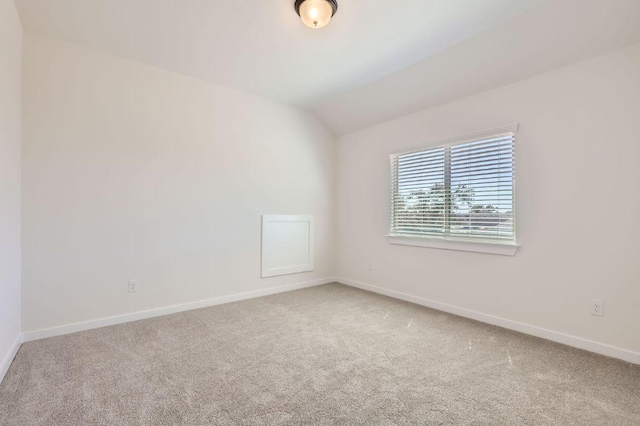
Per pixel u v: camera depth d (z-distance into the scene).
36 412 1.53
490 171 2.82
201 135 3.28
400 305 3.37
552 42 2.24
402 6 2.09
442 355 2.17
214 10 2.16
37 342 2.36
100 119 2.71
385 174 3.85
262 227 3.76
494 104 2.78
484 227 2.86
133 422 1.47
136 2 2.08
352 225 4.31
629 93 2.08
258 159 3.73
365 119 3.95
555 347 2.30
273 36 2.48
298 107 4.09
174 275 3.10
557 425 1.46
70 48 2.58
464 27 2.32
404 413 1.54
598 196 2.21
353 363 2.05
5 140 1.94
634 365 2.02
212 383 1.80
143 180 2.92
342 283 4.44
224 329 2.65
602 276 2.19
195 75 3.18
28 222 2.39
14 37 2.14
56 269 2.51
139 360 2.08
